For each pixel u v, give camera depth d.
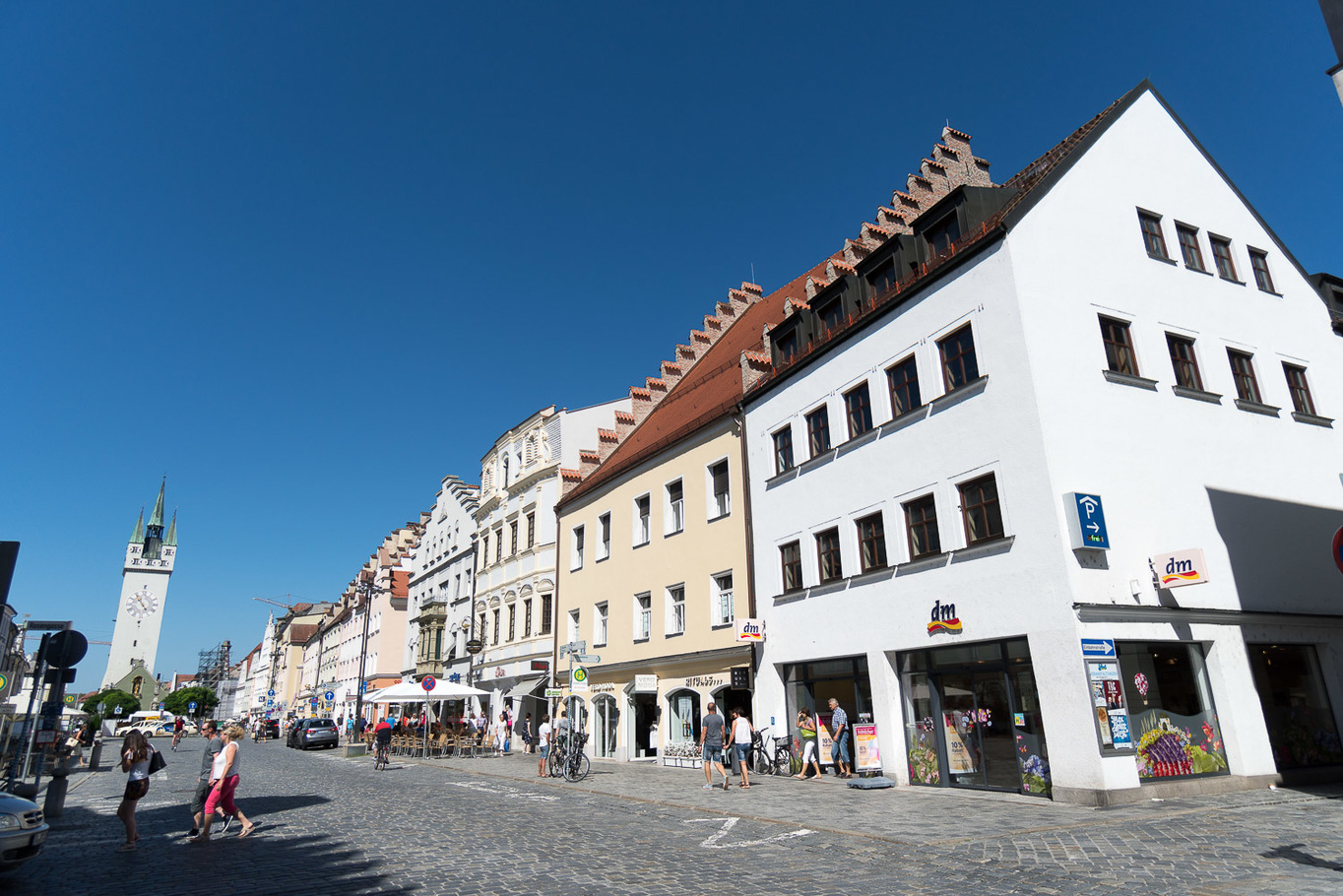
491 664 39.84
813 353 20.45
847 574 18.61
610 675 28.59
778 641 20.67
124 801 11.04
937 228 17.94
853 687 18.28
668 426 30.11
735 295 39.06
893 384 18.11
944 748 15.77
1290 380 18.64
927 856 9.43
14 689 20.92
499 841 11.04
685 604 24.88
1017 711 14.26
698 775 20.92
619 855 9.88
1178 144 18.98
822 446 20.30
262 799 17.45
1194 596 14.74
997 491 14.98
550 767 22.25
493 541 42.19
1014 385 14.85
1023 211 15.66
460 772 25.25
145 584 136.00
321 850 10.61
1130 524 14.53
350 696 69.81
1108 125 17.77
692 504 25.30
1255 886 7.21
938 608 15.89
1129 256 16.91
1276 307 18.95
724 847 10.37
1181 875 7.80
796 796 15.56
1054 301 15.39
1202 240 18.38
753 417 22.98
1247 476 16.56
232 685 168.38
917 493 16.81
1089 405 14.98
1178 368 16.81
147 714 86.12
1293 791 13.62
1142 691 13.62
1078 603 13.27
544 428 37.94
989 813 12.34
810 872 8.73
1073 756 12.95
